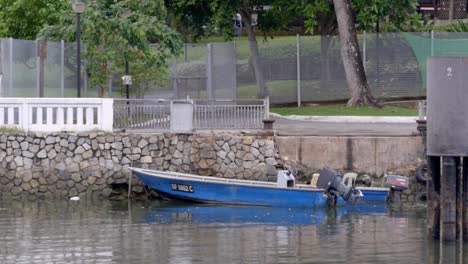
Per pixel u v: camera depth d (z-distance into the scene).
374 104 76.19
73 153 59.50
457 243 47.41
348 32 76.94
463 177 47.22
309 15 82.38
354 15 82.25
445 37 78.31
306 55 78.62
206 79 74.81
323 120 71.12
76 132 59.72
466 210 47.50
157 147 60.00
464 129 46.25
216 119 62.25
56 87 66.88
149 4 71.12
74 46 67.81
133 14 69.25
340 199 57.47
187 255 45.16
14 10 79.94
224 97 75.56
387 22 84.88
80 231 49.75
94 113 60.16
